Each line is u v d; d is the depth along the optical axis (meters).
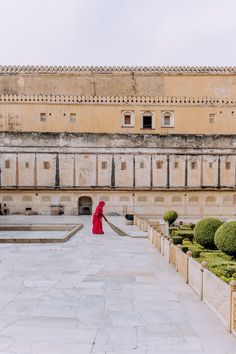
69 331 7.48
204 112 48.75
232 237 14.55
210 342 7.02
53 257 15.39
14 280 11.46
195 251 16.16
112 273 12.51
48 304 9.15
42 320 8.07
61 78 50.16
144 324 7.89
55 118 48.06
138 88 50.34
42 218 37.38
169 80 50.66
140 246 18.62
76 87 50.00
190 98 48.81
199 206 42.72
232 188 42.72
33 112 47.97
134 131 48.44
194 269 10.45
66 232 24.56
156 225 22.84
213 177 43.06
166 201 42.69
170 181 42.97
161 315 8.45
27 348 6.70
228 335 7.36
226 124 48.72
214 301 8.62
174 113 48.72
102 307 8.96
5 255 15.80
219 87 50.41
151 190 42.44
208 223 17.84
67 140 42.72
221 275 10.62
